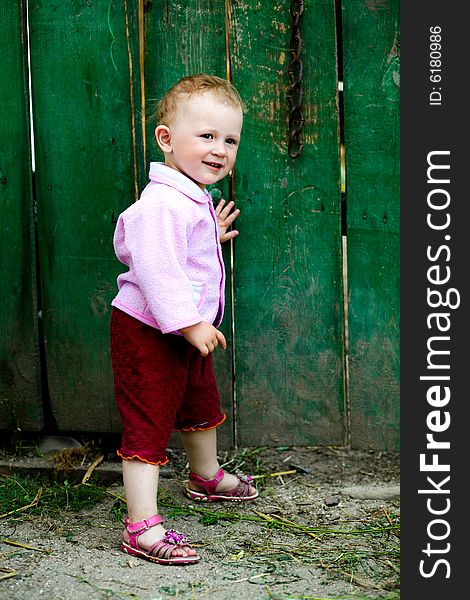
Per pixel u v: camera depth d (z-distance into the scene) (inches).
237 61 111.0
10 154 115.5
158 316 91.9
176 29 111.1
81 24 111.7
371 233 114.0
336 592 86.6
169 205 93.6
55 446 123.6
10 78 113.7
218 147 96.3
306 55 110.5
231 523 104.2
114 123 113.4
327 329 117.0
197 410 106.7
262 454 128.0
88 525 102.7
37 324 119.6
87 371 119.8
